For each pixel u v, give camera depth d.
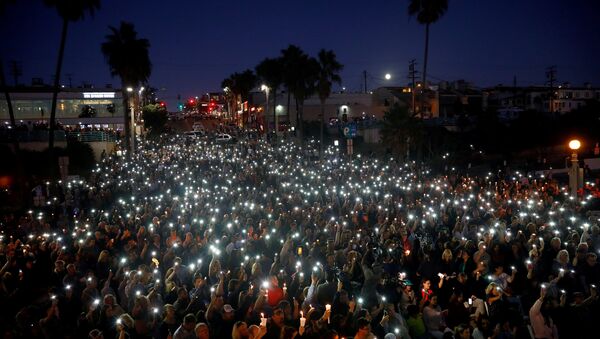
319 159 39.78
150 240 12.27
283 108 81.62
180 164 35.41
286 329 6.87
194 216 15.66
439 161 37.31
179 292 8.76
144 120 77.50
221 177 27.56
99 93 66.50
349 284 9.84
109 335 7.78
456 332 8.06
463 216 14.80
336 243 12.67
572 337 8.66
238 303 8.62
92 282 9.21
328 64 49.41
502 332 8.15
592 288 8.93
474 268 10.78
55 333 7.83
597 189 23.28
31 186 32.25
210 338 7.76
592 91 83.81
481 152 43.84
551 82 69.81
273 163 33.16
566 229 13.48
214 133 78.12
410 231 13.88
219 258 11.27
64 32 30.05
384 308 8.74
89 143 47.16
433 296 8.84
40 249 12.12
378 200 19.44
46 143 40.81
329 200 19.45
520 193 20.22
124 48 38.69
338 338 7.13
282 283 9.85
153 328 8.06
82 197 22.88
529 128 45.94
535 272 10.59
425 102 71.00
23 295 10.66
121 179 28.73
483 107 71.88
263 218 15.65
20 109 62.94
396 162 34.00
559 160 40.53
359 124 57.31
